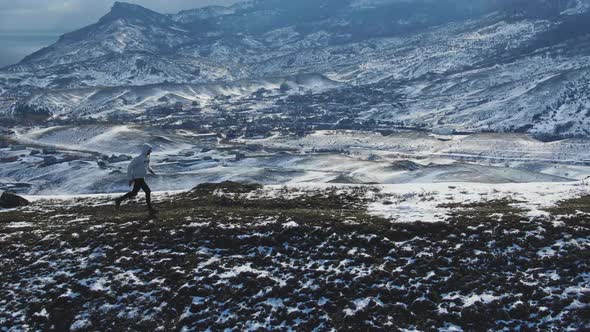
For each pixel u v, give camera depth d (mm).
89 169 187625
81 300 19578
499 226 21906
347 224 22922
